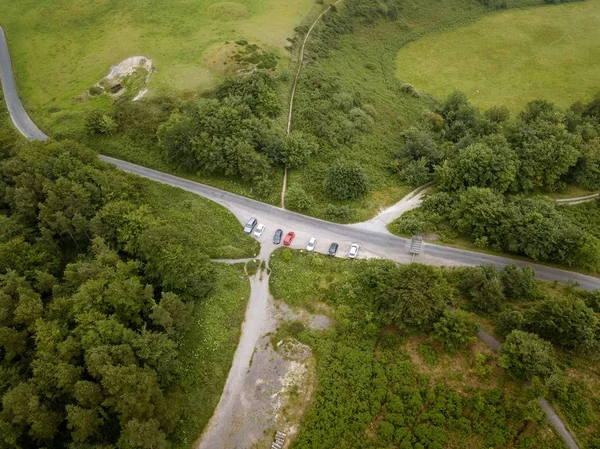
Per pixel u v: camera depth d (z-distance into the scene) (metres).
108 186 75.88
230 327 61.47
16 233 68.88
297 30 120.25
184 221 77.75
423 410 50.72
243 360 58.31
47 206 70.00
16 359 53.91
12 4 136.38
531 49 139.50
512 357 51.22
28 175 72.75
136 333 53.47
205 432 51.66
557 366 52.59
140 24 122.81
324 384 53.91
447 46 140.88
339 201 82.50
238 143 84.69
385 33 139.75
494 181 81.94
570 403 49.22
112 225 70.38
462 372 53.84
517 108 116.25
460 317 55.88
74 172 75.12
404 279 60.19
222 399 54.56
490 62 134.12
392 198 84.56
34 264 64.19
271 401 53.78
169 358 52.22
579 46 139.75
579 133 90.62
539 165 84.69
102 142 93.75
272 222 78.75
